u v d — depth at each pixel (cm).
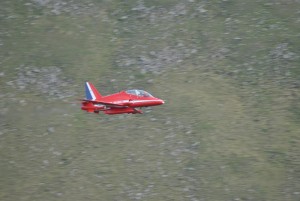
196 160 19250
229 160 19188
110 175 18862
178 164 19138
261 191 17912
